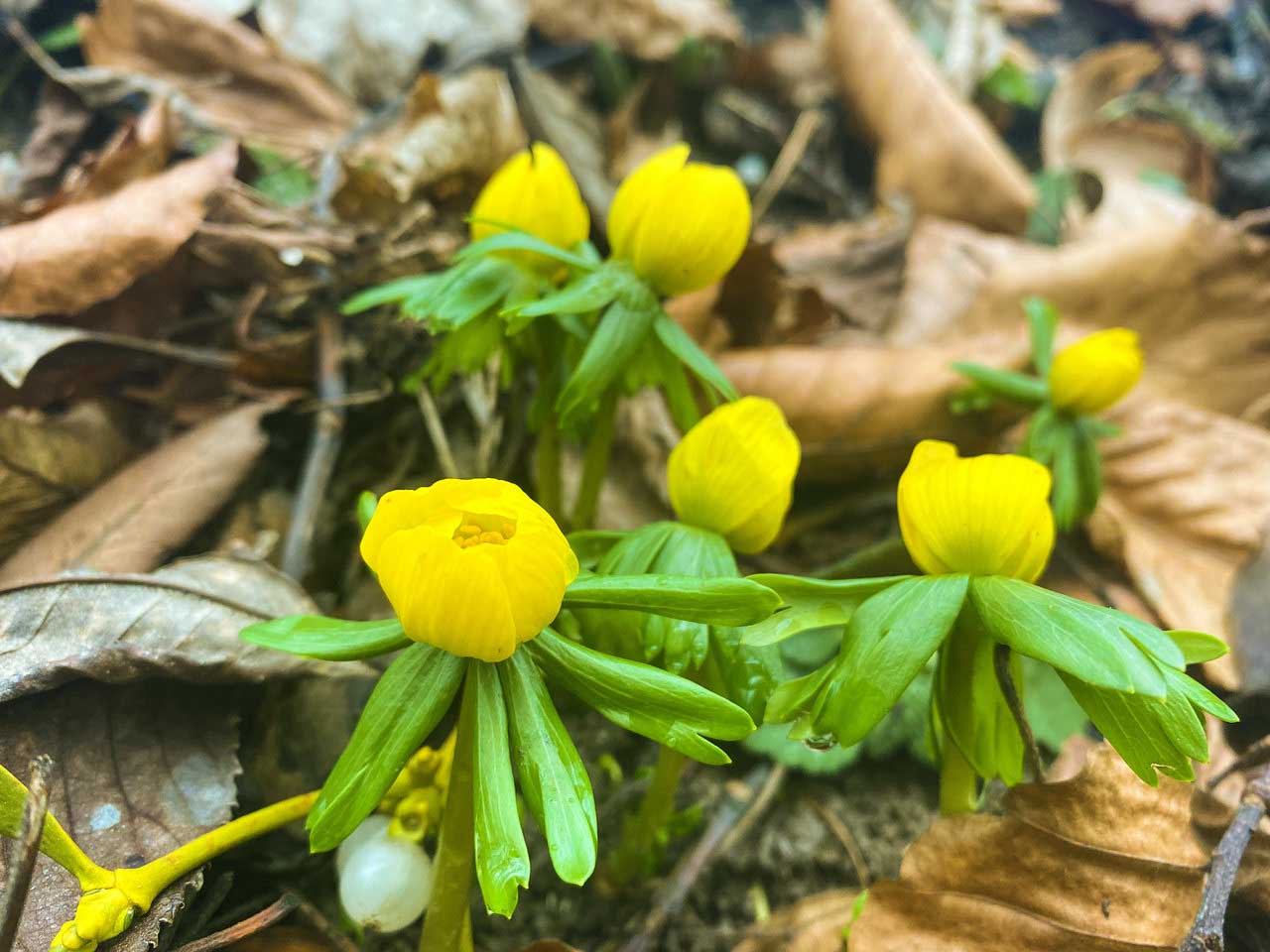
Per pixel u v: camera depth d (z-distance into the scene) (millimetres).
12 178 190
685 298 193
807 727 89
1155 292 217
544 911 128
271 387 163
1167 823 109
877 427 185
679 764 117
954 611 87
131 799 105
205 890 104
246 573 122
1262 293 213
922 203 263
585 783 78
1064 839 107
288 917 108
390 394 167
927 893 108
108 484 141
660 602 84
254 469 150
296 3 238
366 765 79
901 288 227
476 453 169
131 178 165
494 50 248
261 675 112
